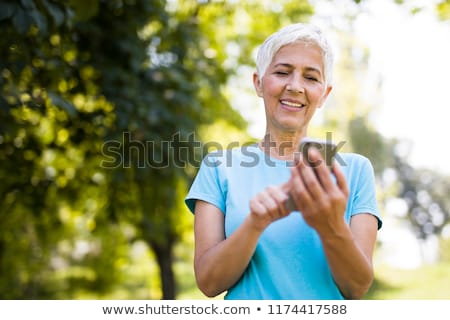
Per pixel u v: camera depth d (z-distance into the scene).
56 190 8.56
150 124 7.45
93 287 14.22
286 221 2.24
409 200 37.31
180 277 20.59
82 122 7.58
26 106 5.86
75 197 8.76
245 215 2.27
